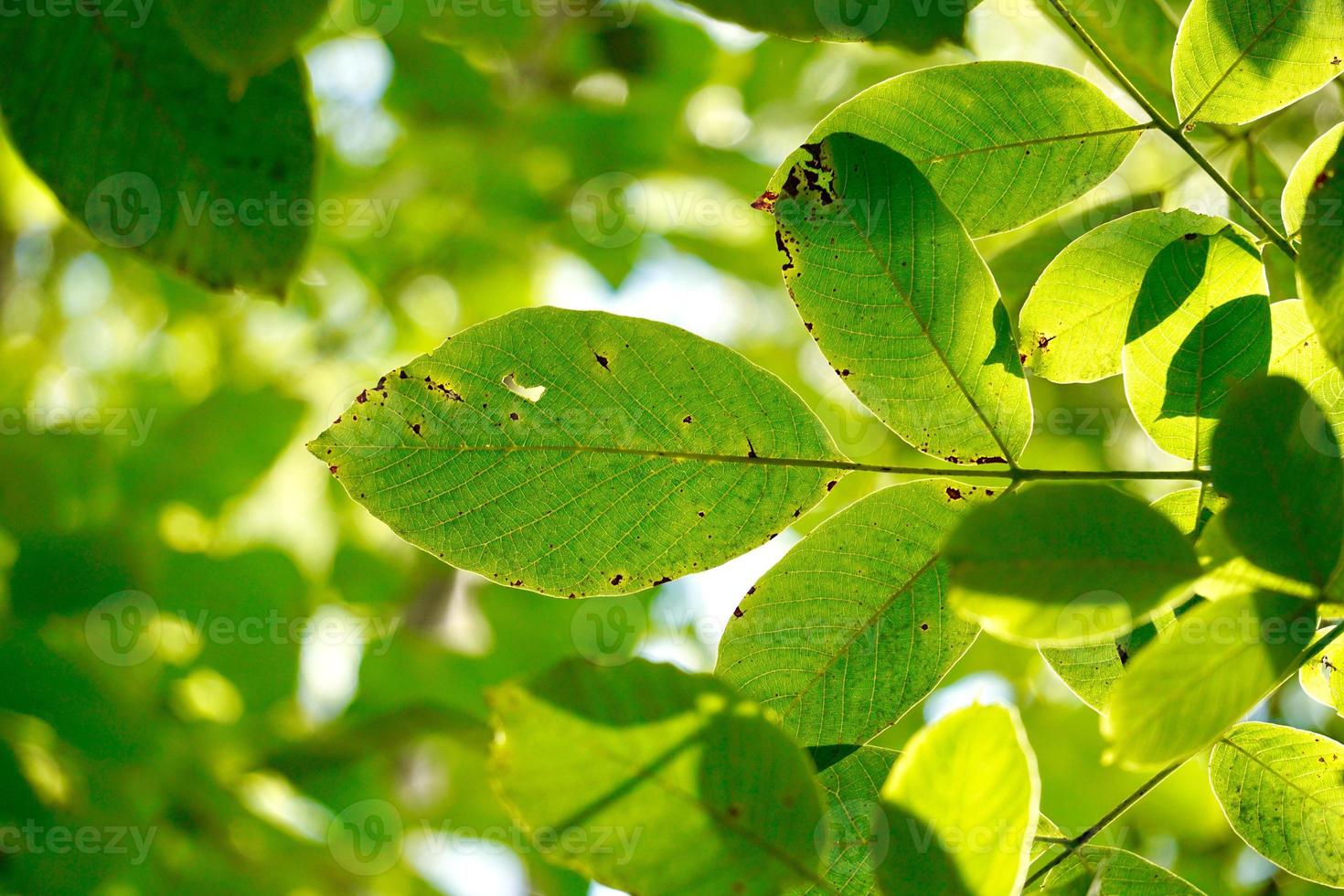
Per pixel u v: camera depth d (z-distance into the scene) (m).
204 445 2.09
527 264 2.50
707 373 0.91
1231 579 0.84
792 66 2.18
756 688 0.92
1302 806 0.94
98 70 0.92
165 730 1.66
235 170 0.93
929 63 1.14
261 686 1.89
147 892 1.49
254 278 0.93
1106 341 0.95
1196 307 0.93
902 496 0.92
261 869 1.62
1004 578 0.84
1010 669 2.17
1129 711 0.84
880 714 0.92
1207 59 0.94
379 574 2.30
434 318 2.57
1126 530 0.84
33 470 1.93
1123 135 0.94
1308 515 0.84
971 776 0.85
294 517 2.32
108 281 2.50
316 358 2.54
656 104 2.14
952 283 0.91
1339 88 1.08
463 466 0.91
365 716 1.99
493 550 0.91
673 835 0.86
